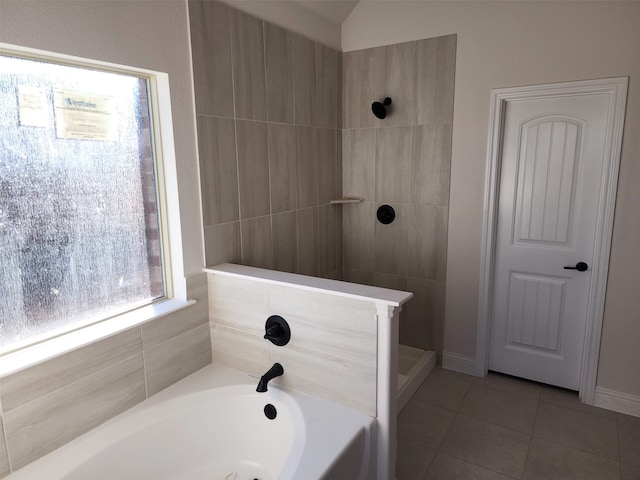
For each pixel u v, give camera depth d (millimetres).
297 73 2791
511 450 2355
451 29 2811
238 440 2078
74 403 1712
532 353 2986
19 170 1576
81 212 1791
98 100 1816
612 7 2346
